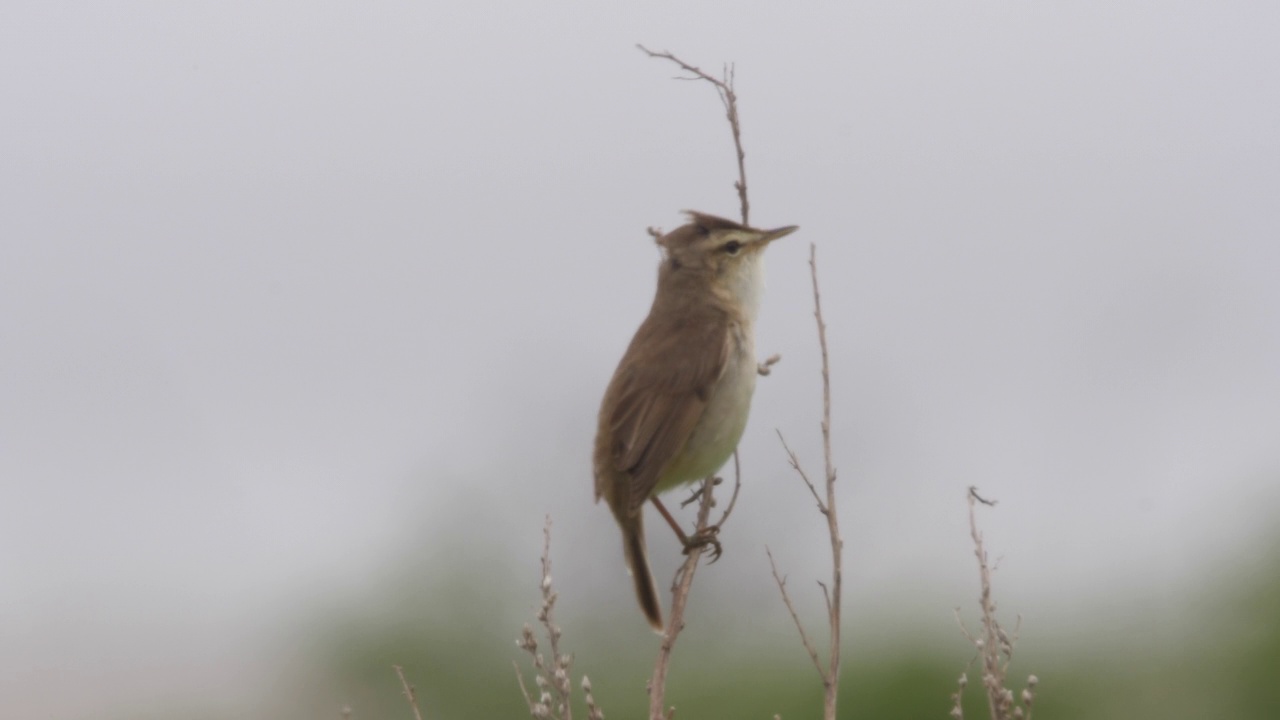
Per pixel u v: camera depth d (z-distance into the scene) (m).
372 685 19.14
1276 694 17.19
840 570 8.77
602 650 20.03
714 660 19.77
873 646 18.27
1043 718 16.94
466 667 19.17
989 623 8.95
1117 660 18.08
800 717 16.98
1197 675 17.58
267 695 20.67
